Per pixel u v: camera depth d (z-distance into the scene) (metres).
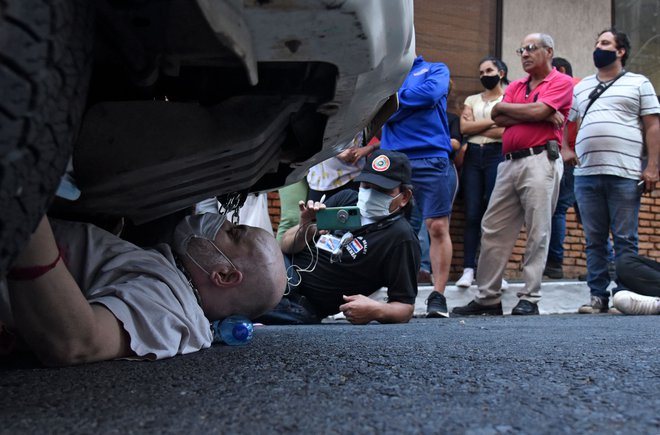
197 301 2.15
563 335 2.90
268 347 2.17
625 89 5.45
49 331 1.53
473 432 1.01
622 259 5.50
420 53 7.96
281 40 1.27
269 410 1.15
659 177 5.94
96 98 1.54
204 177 1.73
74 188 1.55
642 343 2.46
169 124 1.54
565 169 6.65
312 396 1.28
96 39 1.27
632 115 5.44
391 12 1.42
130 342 1.71
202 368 1.63
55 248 1.46
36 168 0.97
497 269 5.48
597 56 5.54
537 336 2.83
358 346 2.27
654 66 8.89
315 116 1.75
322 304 4.19
